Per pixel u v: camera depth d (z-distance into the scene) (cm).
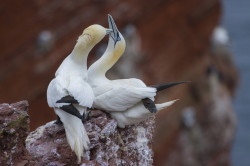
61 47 3055
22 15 2912
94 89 1123
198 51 4159
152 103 1093
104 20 3331
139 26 3619
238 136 5281
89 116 1116
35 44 2959
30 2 2934
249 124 5516
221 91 4306
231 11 8444
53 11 3036
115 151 1118
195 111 3922
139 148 1166
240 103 5872
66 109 998
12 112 1010
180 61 3928
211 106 4116
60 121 1123
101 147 1082
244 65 6750
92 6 3253
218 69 4344
